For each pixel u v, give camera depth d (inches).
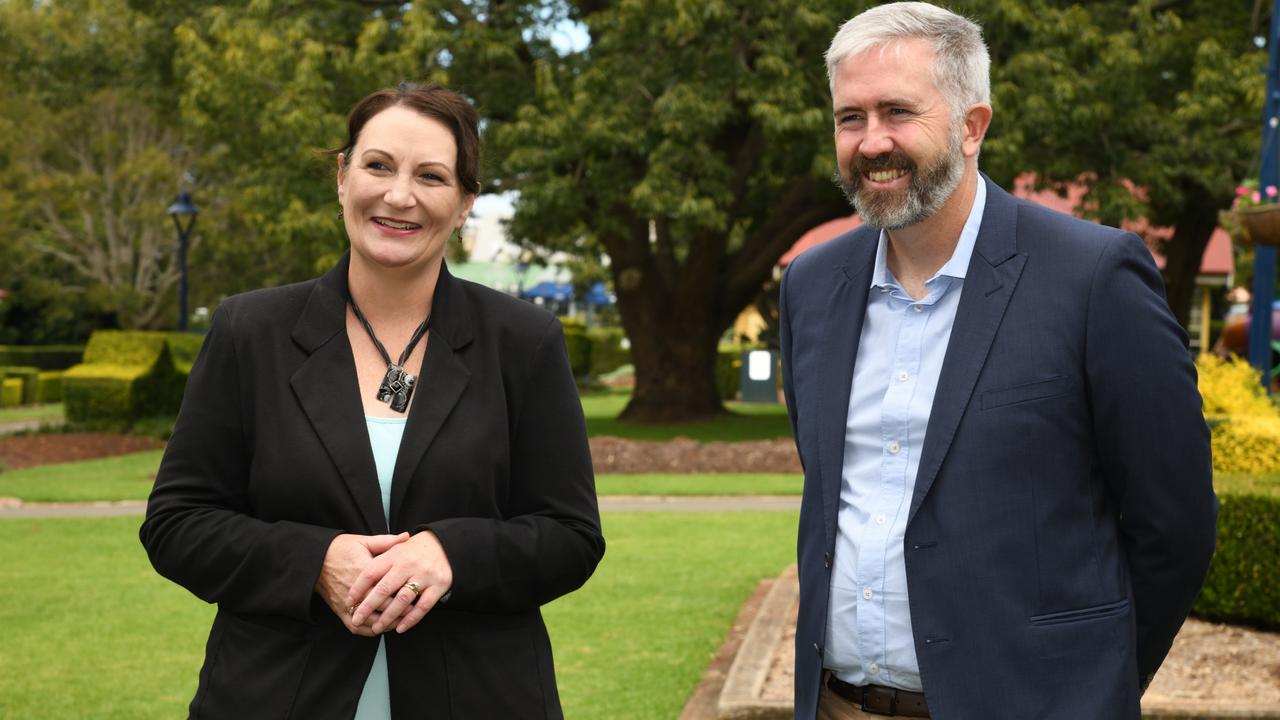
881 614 93.0
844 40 92.8
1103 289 89.0
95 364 818.8
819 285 102.0
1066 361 89.1
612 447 585.9
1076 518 89.2
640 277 804.0
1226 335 840.3
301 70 644.7
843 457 96.3
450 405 91.5
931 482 89.9
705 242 783.7
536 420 95.6
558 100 660.1
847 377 97.1
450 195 92.8
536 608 94.2
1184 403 88.2
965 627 88.3
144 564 329.7
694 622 256.4
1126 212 666.8
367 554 85.2
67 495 475.8
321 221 633.6
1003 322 90.9
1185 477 88.6
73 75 1118.4
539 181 679.1
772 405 1010.1
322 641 87.9
